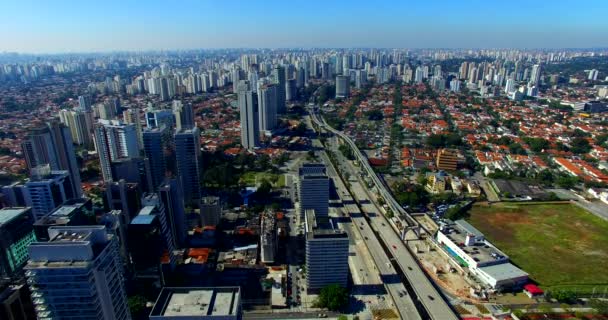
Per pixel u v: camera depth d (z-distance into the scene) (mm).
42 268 147000
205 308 148625
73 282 150125
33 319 193875
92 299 153750
